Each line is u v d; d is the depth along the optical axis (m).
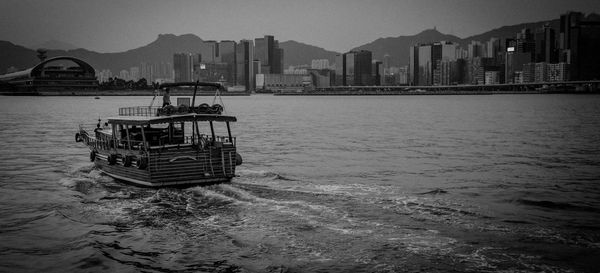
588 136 58.59
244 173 31.36
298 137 58.84
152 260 17.14
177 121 27.11
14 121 88.62
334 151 44.94
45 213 22.75
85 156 41.62
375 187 27.48
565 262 16.17
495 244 17.72
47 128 72.75
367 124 82.88
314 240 18.27
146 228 20.23
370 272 15.62
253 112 133.62
